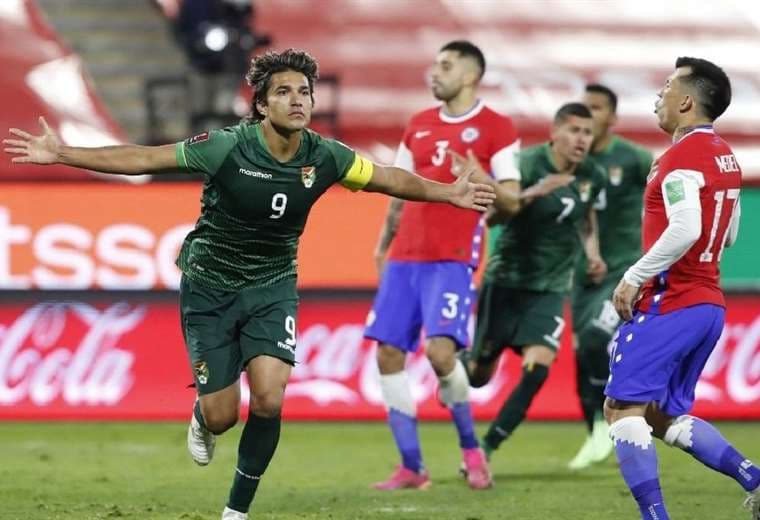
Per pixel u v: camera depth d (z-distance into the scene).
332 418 43.34
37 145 19.89
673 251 20.44
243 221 20.97
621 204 35.44
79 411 42.97
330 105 58.19
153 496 28.03
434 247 29.45
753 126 56.97
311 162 20.83
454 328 29.23
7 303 42.78
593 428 34.28
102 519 24.52
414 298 29.80
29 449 36.78
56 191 42.91
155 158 20.27
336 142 21.23
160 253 43.03
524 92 58.88
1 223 42.69
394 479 29.77
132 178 45.25
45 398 42.94
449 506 26.77
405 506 26.75
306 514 25.50
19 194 42.78
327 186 21.17
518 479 31.70
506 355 43.34
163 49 60.06
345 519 24.88
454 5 60.91
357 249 43.31
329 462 34.97
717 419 43.75
